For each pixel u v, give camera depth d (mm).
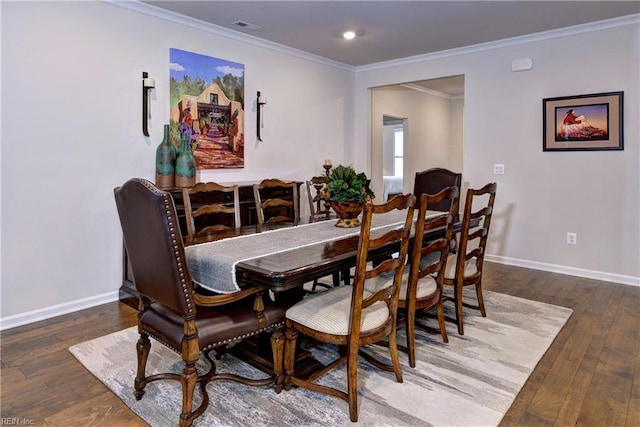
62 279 3207
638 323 2994
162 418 1914
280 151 4855
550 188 4395
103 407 2002
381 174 6738
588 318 3094
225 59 4188
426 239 2777
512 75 4543
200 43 3969
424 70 5207
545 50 4312
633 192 3930
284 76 4832
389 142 9484
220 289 1988
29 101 2955
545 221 4449
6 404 2021
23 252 2998
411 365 2373
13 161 2912
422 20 3895
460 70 4922
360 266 1832
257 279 1842
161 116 3707
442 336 2672
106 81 3344
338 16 3777
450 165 8617
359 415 1923
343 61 5434
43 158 3049
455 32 4246
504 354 2518
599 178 4102
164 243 1691
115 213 3471
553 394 2094
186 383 1776
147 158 3637
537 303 3420
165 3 3465
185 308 1734
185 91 3863
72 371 2332
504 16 3801
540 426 1847
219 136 4168
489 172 4785
